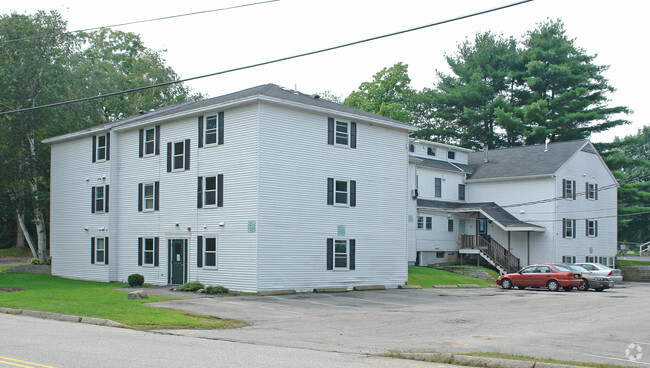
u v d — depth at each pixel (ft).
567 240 153.48
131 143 116.67
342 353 42.27
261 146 92.27
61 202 132.05
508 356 39.60
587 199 163.22
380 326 59.31
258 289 90.22
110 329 54.60
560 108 203.21
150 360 37.22
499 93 225.56
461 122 225.56
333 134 103.19
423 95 231.30
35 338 46.91
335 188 102.63
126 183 116.98
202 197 100.73
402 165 115.24
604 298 95.14
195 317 64.18
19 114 134.41
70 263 127.44
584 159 163.84
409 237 144.15
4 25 132.98
